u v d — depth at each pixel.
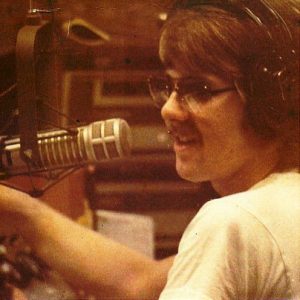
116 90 1.78
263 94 1.39
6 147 1.47
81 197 1.83
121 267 1.73
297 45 1.42
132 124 1.85
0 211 1.57
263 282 1.29
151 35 1.67
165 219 1.83
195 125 1.42
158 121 1.87
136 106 1.82
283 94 1.41
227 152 1.43
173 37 1.41
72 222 1.73
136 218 1.86
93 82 1.73
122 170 1.89
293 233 1.31
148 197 1.87
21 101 1.45
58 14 1.57
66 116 1.62
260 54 1.38
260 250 1.29
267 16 1.40
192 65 1.39
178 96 1.42
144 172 1.88
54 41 1.57
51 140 1.48
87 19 1.65
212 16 1.39
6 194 1.56
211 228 1.30
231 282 1.26
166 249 1.82
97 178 1.88
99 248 1.72
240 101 1.40
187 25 1.40
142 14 1.65
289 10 1.42
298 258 1.30
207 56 1.38
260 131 1.42
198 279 1.26
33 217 1.62
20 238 1.62
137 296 1.71
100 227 1.85
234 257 1.28
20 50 1.44
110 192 1.89
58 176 1.54
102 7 1.64
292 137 1.44
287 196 1.36
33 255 1.64
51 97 1.56
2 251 1.60
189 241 1.32
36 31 1.47
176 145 1.46
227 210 1.32
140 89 1.81
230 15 1.39
